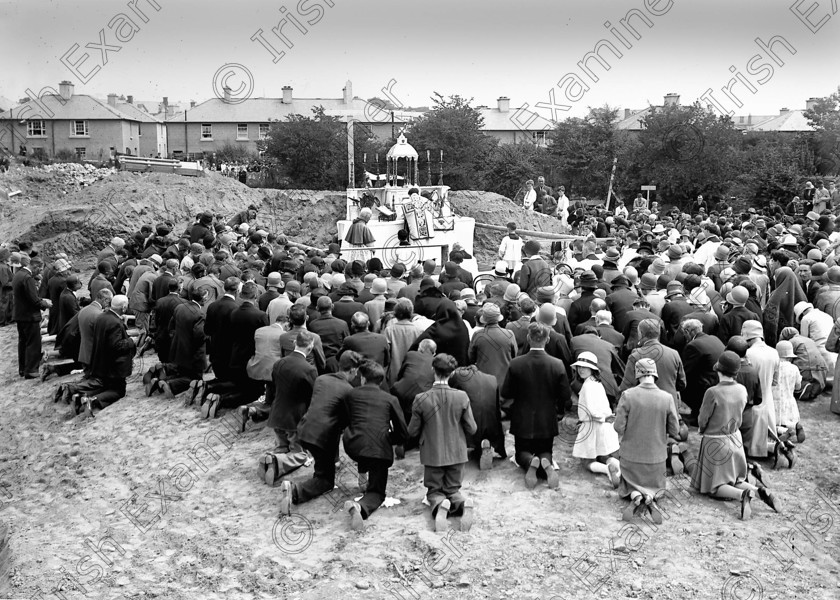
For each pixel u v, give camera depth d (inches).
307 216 1312.7
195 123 2596.0
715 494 410.9
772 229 822.5
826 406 512.7
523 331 484.7
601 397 434.6
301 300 530.3
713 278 606.2
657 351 435.5
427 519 402.6
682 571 359.6
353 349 455.8
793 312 560.4
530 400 420.5
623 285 534.0
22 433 580.7
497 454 456.1
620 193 1761.8
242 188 1327.5
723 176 1621.6
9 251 862.5
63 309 683.4
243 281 612.1
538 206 1440.7
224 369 550.6
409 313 481.7
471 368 433.7
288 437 461.7
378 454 402.3
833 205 1317.7
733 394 405.1
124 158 1553.9
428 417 396.2
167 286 650.8
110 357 595.5
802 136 1851.6
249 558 389.7
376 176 1092.5
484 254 1285.7
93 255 1092.5
